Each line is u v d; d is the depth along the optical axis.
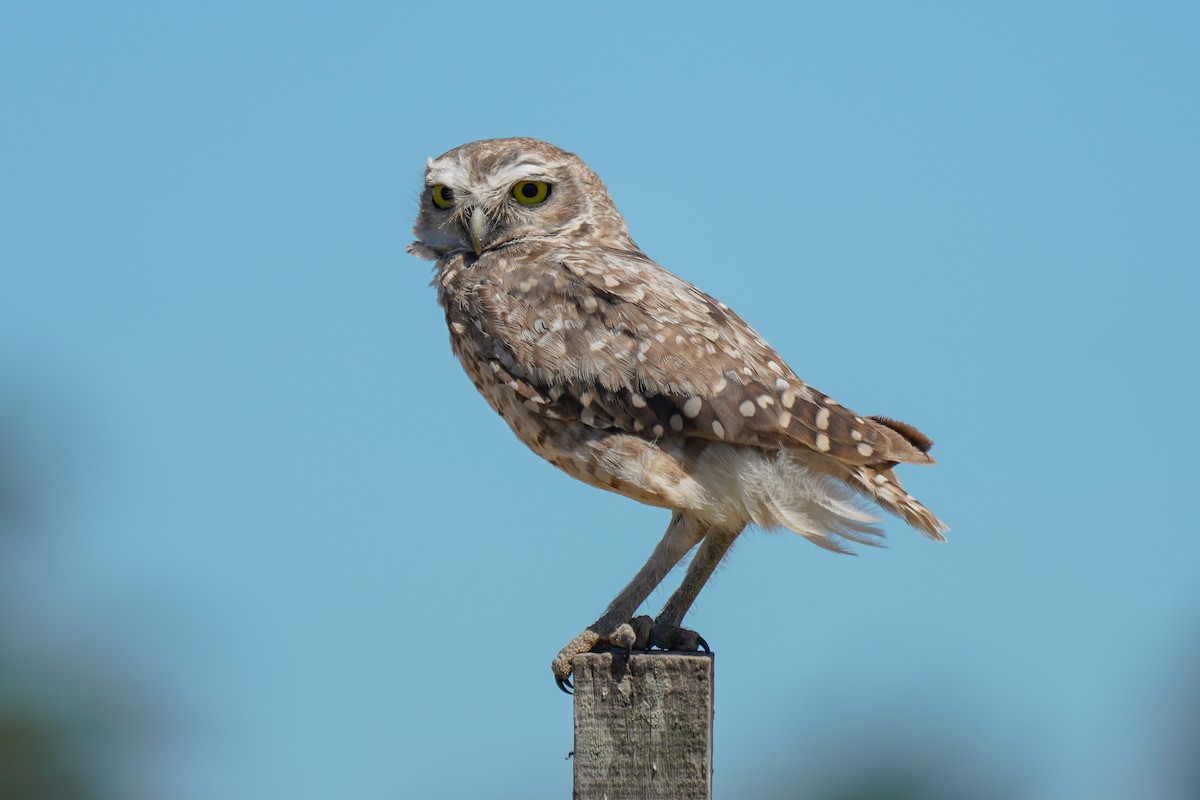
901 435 13.05
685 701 10.48
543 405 13.16
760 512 12.70
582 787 10.53
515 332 13.34
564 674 12.20
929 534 12.72
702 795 10.43
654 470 12.79
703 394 12.72
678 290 13.41
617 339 13.01
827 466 12.90
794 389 12.82
